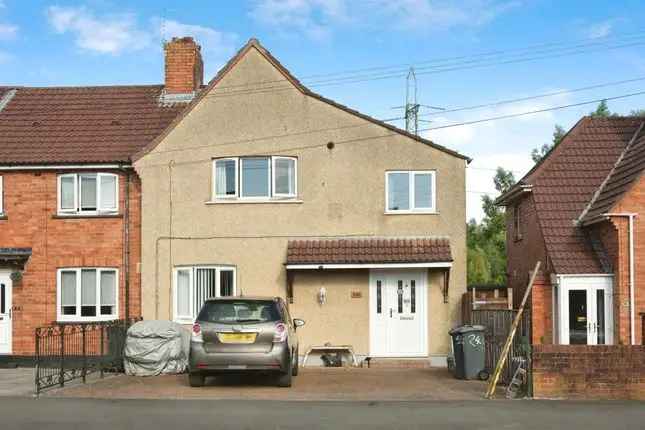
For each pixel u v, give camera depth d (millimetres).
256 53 22641
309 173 22281
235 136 22469
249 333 15594
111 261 22797
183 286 22359
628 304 20344
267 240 22234
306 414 12750
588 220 21453
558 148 24344
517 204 26531
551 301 21656
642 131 24359
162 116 25141
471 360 17719
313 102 22438
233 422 11984
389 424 11844
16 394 15484
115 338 19797
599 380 14789
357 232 22062
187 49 26328
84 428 11539
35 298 22766
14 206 23031
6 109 25578
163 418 12352
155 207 22469
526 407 13617
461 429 11477
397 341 21719
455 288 21750
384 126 22250
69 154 23109
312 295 21891
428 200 22156
